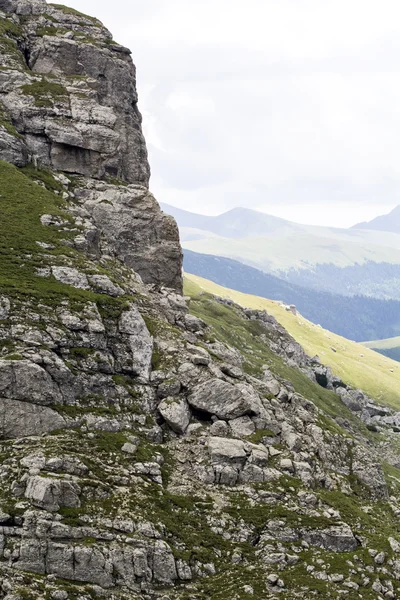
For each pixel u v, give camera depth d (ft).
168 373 288.51
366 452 324.80
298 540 246.06
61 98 416.67
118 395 270.05
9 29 453.17
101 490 222.89
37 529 199.41
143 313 323.78
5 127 386.11
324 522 254.88
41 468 218.38
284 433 295.28
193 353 305.12
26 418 240.73
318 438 309.01
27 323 266.77
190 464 261.03
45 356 255.29
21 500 207.00
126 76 461.37
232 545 233.76
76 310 282.97
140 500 228.22
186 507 238.48
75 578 197.26
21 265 301.43
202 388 285.43
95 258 345.31
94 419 253.24
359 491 300.61
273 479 266.77
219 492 254.27
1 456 223.30
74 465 224.74
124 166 435.94
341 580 231.09
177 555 217.36
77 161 402.52
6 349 253.85
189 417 281.54
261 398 310.45
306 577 228.43
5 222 327.47
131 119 452.76
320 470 289.74
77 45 454.81
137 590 202.59
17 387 242.99
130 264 376.89
